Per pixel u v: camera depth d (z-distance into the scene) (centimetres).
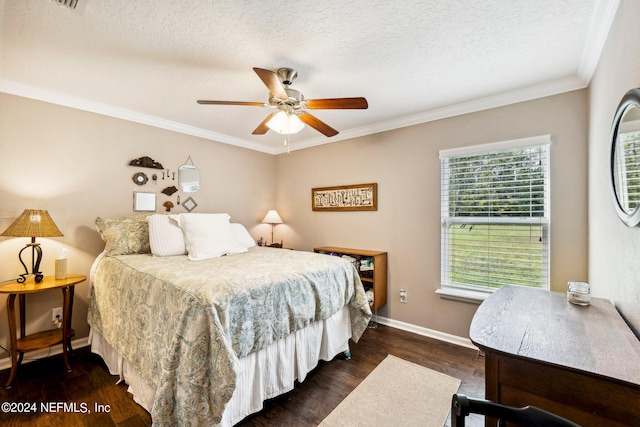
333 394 192
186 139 339
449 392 194
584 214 210
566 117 218
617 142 130
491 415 73
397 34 165
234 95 251
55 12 147
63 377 210
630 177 115
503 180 247
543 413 70
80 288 261
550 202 223
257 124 329
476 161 262
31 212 214
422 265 293
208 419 135
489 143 250
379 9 144
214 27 159
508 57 188
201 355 136
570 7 142
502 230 247
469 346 261
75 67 202
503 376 95
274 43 174
